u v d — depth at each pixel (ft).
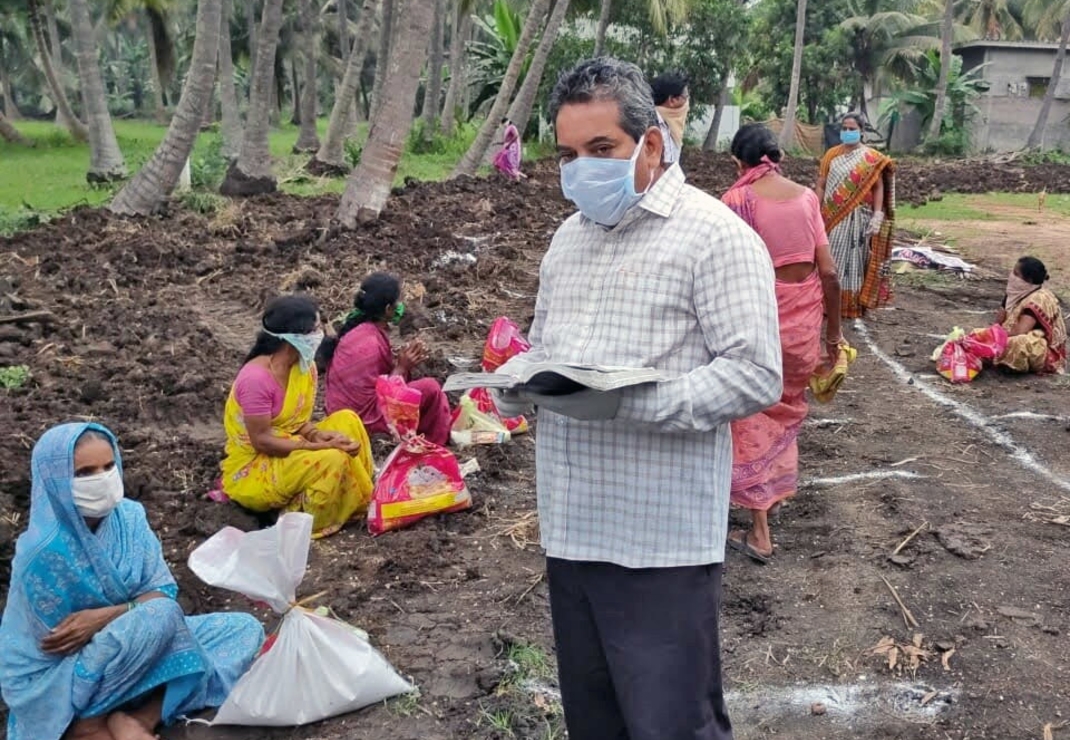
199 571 11.27
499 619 13.62
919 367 25.53
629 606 7.89
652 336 7.54
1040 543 15.57
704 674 7.95
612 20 90.74
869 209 25.71
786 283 14.71
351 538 16.20
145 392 22.15
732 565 15.12
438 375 23.12
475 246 37.35
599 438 7.78
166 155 41.86
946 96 103.04
